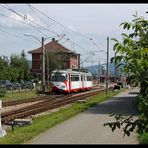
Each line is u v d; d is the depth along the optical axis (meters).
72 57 127.75
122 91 76.75
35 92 64.50
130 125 7.04
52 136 16.44
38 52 133.75
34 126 19.62
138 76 6.53
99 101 45.25
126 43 6.53
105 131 17.80
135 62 6.35
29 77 108.12
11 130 19.77
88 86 81.50
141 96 6.60
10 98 49.88
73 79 67.94
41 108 35.69
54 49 130.75
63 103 43.00
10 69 85.94
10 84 72.19
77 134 16.97
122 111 30.58
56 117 25.14
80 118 25.05
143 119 6.88
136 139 14.85
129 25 6.91
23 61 108.50
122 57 6.49
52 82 63.72
